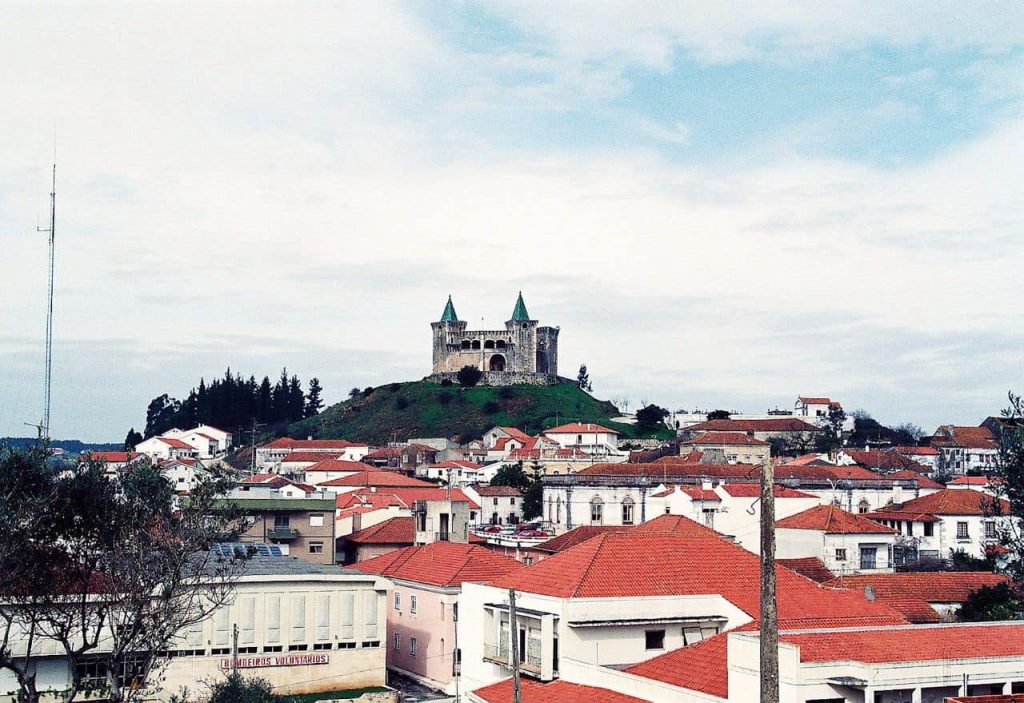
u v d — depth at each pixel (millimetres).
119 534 53000
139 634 54875
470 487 198500
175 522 55406
